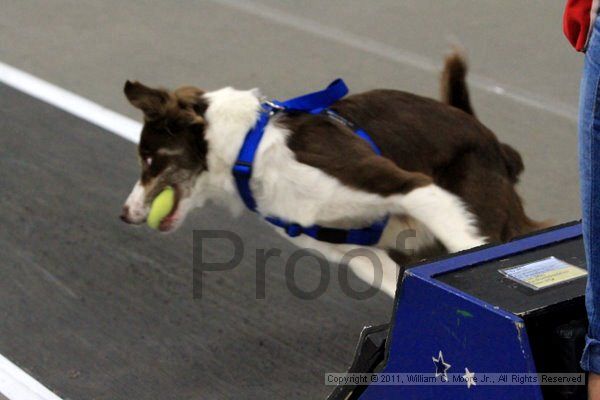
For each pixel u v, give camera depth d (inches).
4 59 649.6
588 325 219.0
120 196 478.3
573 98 573.0
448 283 224.2
